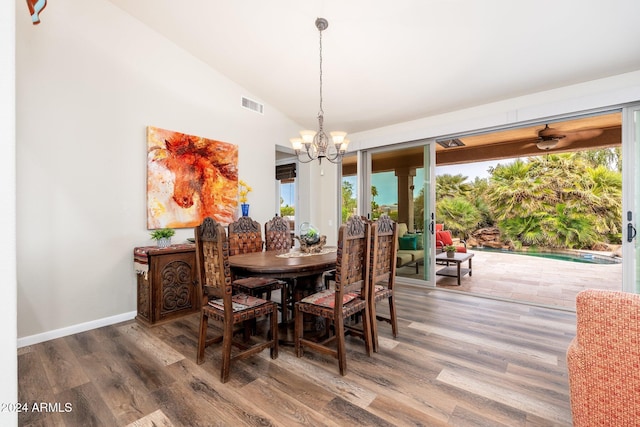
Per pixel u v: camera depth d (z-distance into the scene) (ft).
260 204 14.98
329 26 9.60
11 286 2.95
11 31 2.98
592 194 25.05
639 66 9.61
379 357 7.45
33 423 5.15
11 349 2.95
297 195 18.93
